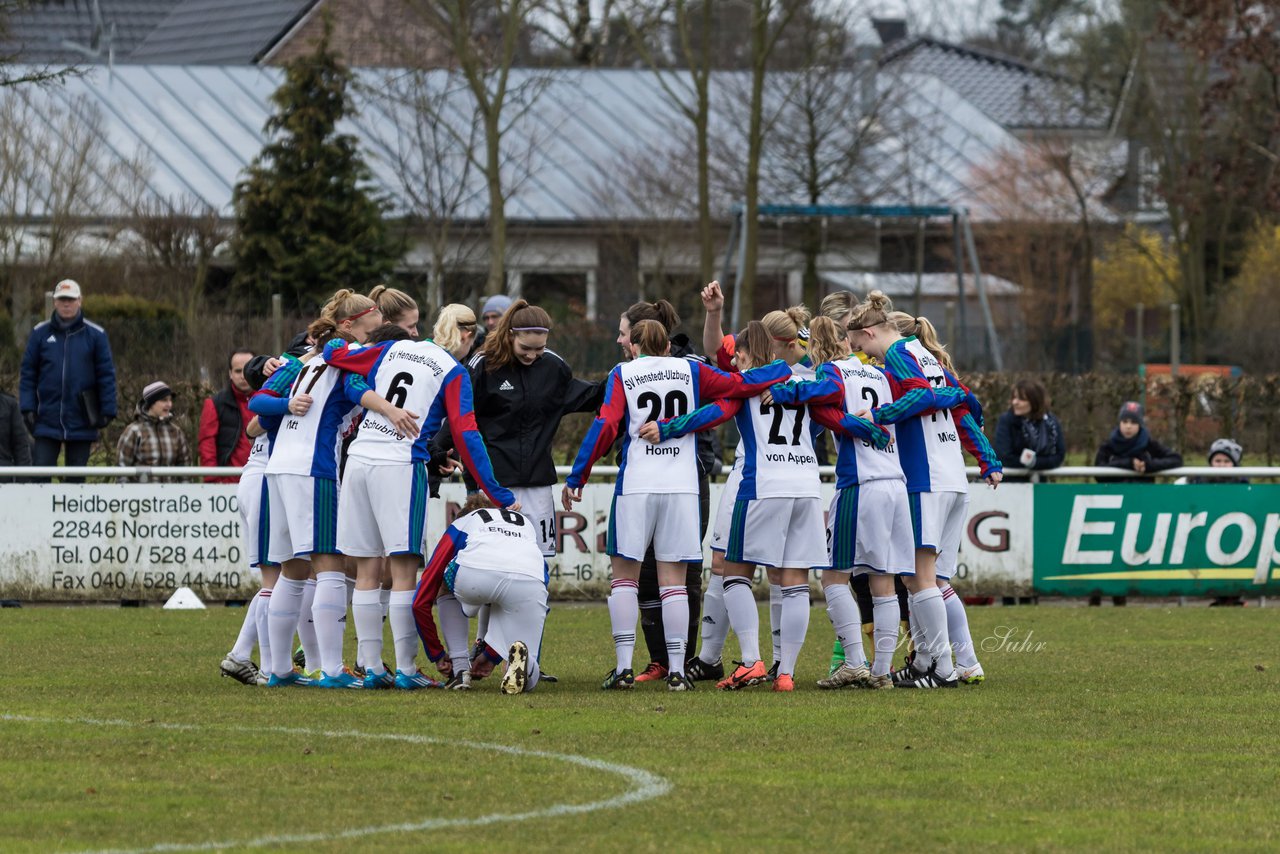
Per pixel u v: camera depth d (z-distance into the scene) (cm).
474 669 3388
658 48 13050
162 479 5441
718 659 3584
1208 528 5572
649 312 3591
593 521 5409
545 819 2070
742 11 15212
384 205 12219
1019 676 3622
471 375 3472
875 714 2948
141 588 5316
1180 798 2248
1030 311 14812
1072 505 5516
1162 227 18112
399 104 12825
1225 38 11138
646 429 3244
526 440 3472
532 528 3328
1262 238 14912
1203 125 12369
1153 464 5544
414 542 3244
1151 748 2631
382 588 3756
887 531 3312
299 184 11775
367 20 12838
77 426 5538
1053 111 17788
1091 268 15400
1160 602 5794
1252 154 13662
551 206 13625
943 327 9556
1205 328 13612
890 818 2098
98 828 2006
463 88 11500
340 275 11619
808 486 3303
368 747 2555
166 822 2041
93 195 11406
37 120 11062
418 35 11606
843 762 2473
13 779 2292
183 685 3344
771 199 13825
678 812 2117
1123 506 5538
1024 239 15238
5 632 4444
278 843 1938
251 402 3288
